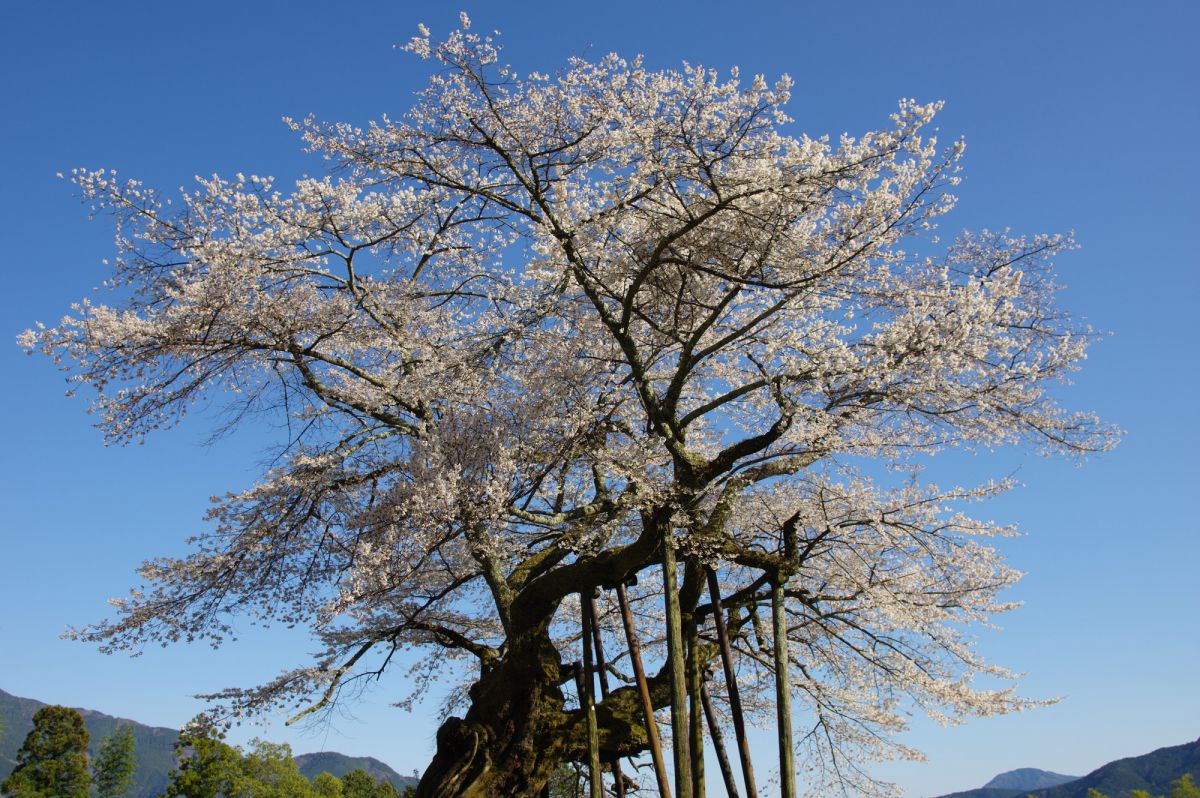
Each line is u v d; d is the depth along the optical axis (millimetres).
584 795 15820
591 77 10086
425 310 13820
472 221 13234
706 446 14508
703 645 12414
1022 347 10664
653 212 10570
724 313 12859
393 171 11555
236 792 42062
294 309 12133
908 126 9320
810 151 9883
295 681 12484
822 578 14070
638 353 11484
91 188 11383
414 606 13680
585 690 11297
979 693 12742
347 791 53812
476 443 11750
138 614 12273
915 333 10125
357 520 12547
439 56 10586
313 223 12031
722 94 9633
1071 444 10797
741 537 13367
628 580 11906
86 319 11320
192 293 11547
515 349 13102
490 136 11000
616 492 13164
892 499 12414
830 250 10406
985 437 11266
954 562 12375
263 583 12898
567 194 11352
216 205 11984
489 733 10938
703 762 10984
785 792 10438
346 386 13680
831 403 10734
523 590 11562
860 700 13758
